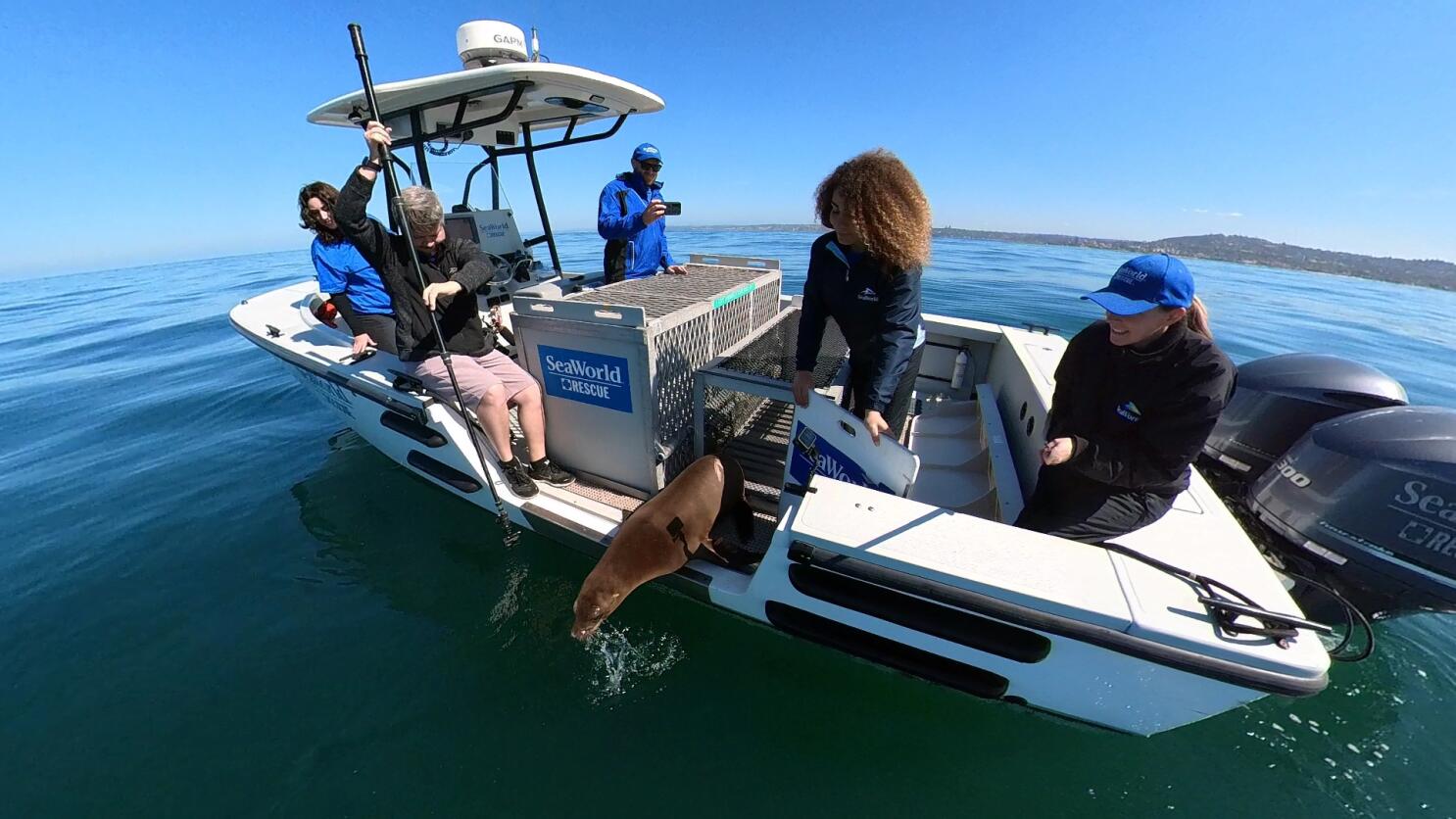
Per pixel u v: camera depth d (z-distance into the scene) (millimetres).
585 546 2812
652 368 2572
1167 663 1605
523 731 2254
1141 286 1644
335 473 4312
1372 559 2066
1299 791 1999
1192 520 2062
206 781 2119
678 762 2137
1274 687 1522
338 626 2820
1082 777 2078
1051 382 2982
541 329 2811
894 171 2029
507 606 2883
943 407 3830
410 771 2123
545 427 3133
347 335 4121
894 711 2320
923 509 2062
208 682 2531
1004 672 1919
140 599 3064
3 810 2043
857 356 2627
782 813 1977
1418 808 1937
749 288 3412
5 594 3119
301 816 1994
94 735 2305
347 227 2633
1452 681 2400
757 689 2416
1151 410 1804
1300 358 2832
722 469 2666
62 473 4453
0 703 2463
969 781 2072
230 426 5320
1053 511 2186
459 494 3363
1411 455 1987
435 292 2643
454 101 4074
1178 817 1946
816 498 2143
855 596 2057
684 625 2693
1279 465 2420
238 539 3549
